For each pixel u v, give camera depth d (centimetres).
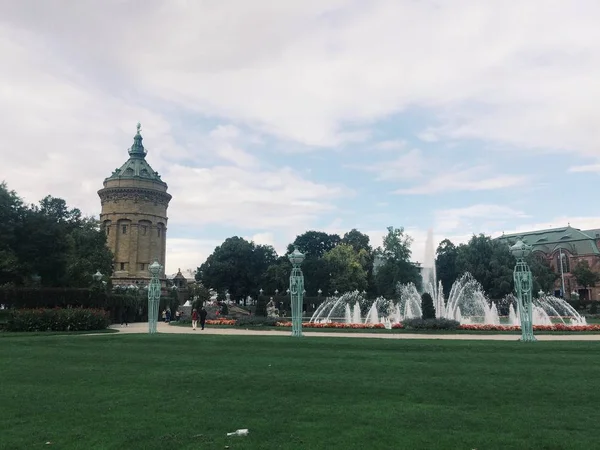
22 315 3816
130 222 11250
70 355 2111
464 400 1269
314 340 2544
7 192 5753
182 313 7331
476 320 5672
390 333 3434
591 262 13175
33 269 5872
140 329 4241
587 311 8700
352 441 933
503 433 984
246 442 924
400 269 10275
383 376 1571
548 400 1264
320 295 10069
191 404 1227
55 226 6100
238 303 12688
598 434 980
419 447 901
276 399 1281
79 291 5209
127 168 11788
